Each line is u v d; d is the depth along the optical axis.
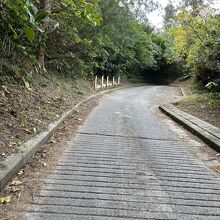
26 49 8.52
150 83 41.22
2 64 8.15
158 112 12.66
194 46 16.38
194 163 5.48
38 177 4.28
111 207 3.49
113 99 17.00
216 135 7.34
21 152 4.75
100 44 18.61
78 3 5.42
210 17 14.07
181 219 3.30
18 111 6.85
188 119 9.81
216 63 14.83
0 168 4.00
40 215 3.21
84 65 18.42
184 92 22.69
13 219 3.10
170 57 30.48
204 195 3.99
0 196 3.59
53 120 7.66
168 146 6.68
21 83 9.23
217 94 15.36
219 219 3.35
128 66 33.75
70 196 3.72
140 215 3.34
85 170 4.70
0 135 5.20
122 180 4.36
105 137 7.18
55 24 7.11
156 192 4.00
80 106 12.15
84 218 3.20
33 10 4.61
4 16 5.57
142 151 6.10
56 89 12.59
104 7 18.59
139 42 34.94
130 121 9.69
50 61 14.41
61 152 5.64
